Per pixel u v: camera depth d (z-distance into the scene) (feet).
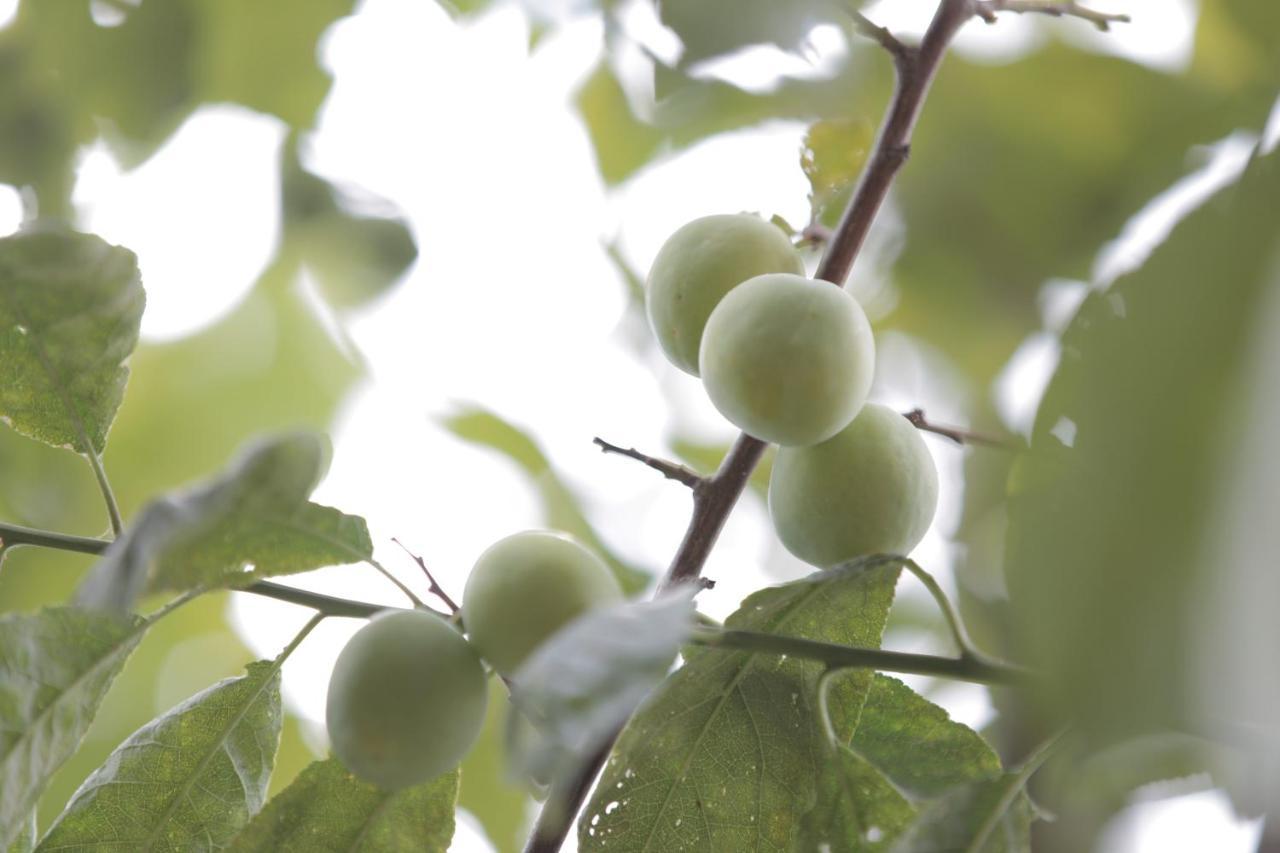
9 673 2.52
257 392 4.31
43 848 2.61
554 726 2.33
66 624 2.54
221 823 2.64
